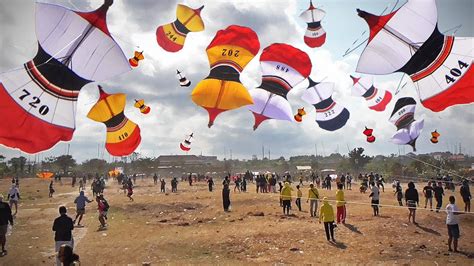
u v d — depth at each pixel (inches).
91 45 249.3
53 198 1302.9
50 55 243.0
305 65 346.6
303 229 626.2
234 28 307.7
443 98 286.4
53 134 243.6
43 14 238.7
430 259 468.1
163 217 815.7
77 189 1781.5
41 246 539.2
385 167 2364.7
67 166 3430.1
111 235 620.7
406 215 753.0
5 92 233.6
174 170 3440.0
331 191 1359.5
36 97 239.8
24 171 3117.6
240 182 1425.9
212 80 315.6
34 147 239.9
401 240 556.4
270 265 440.8
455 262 455.2
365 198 1088.8
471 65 274.7
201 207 945.5
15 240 581.6
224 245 537.0
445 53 277.3
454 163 1953.7
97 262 458.3
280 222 702.5
